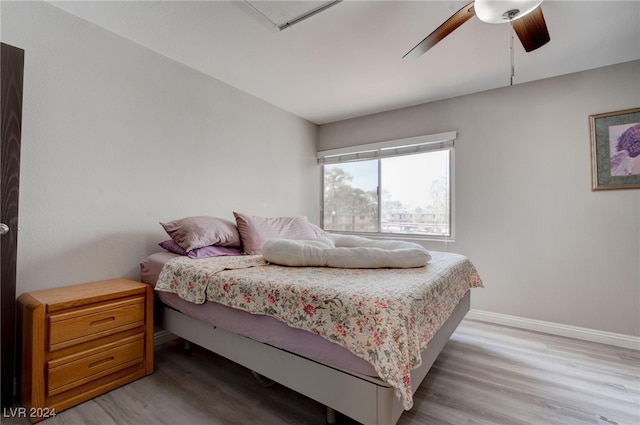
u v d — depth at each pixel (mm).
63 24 1815
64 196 1826
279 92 3012
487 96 2863
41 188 1736
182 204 2490
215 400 1590
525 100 2688
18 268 1649
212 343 1682
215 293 1587
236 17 1872
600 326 2373
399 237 3408
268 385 1723
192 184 2566
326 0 1686
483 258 2863
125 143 2123
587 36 1982
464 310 2236
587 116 2439
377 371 1027
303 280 1431
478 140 2902
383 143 3459
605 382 1775
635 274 2264
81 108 1900
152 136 2283
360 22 1885
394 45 2145
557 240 2547
